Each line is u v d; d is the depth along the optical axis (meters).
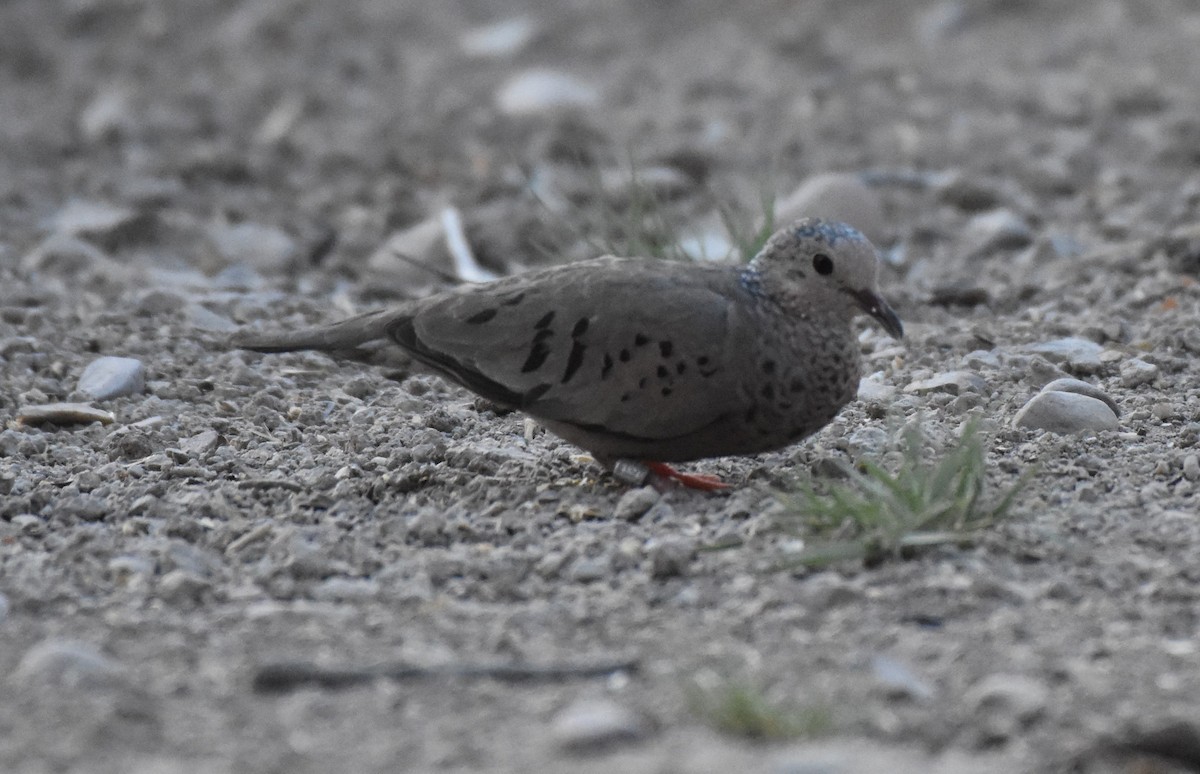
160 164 22.53
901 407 12.28
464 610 9.12
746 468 11.33
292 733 7.54
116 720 7.62
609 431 10.48
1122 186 19.69
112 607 9.21
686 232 18.39
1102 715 7.68
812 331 10.37
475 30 31.86
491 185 20.64
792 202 18.02
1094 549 9.70
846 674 8.12
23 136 24.36
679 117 24.38
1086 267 16.34
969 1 30.72
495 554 9.86
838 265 10.27
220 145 23.98
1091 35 28.45
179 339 14.65
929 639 8.53
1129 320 14.57
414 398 13.05
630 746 7.38
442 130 24.48
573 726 7.39
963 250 17.53
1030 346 13.68
